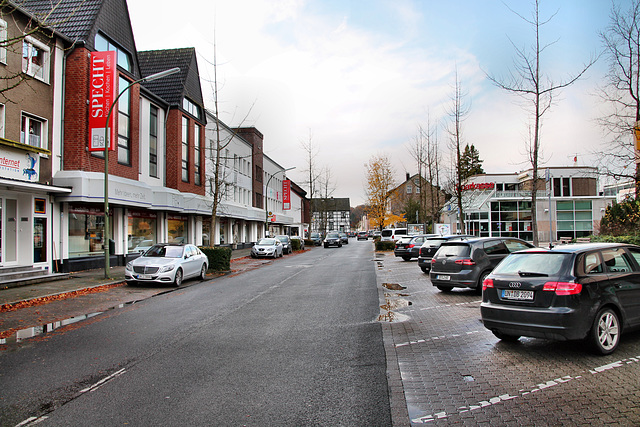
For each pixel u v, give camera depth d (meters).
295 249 39.88
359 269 19.88
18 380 4.94
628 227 18.73
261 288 13.52
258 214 43.03
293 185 73.75
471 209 35.12
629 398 4.03
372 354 5.93
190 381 4.88
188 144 26.75
